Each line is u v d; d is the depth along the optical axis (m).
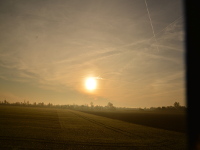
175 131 43.28
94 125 51.59
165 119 82.38
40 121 54.41
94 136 31.31
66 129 39.12
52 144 22.83
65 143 23.94
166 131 42.72
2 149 18.84
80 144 23.86
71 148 21.33
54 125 45.94
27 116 70.88
